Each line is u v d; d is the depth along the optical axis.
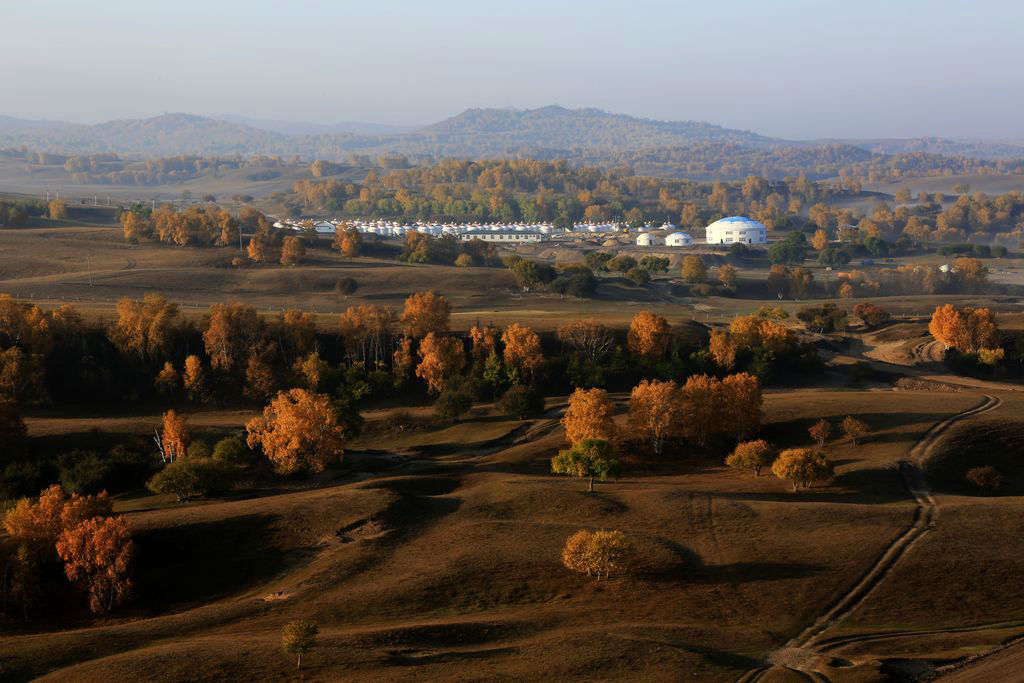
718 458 120.94
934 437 115.69
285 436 111.62
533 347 163.88
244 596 77.75
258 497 103.38
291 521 88.88
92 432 122.88
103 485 107.75
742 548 80.00
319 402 114.31
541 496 94.25
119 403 152.62
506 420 144.25
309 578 78.19
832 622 67.44
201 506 97.12
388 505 91.44
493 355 162.75
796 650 62.66
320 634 66.81
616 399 157.75
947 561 74.81
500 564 78.50
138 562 82.75
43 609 76.38
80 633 69.06
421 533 87.25
